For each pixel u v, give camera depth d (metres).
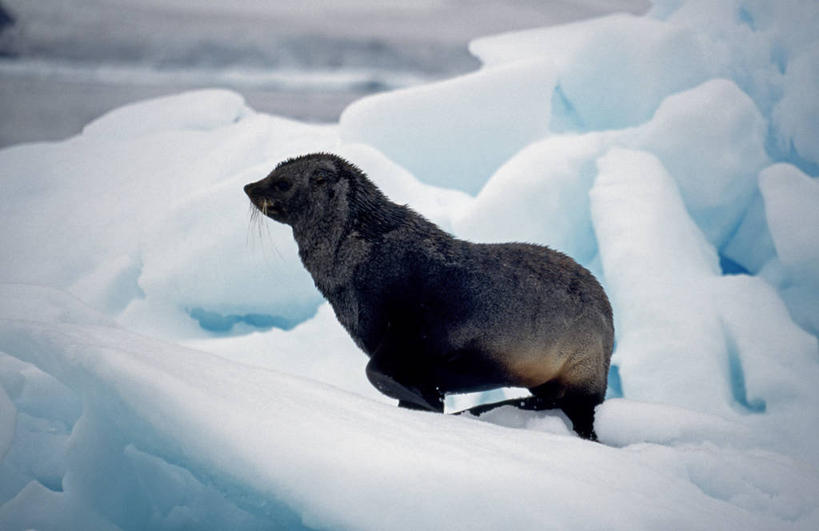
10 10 183.12
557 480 11.75
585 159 30.88
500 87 32.72
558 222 29.70
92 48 172.75
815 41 32.59
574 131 37.22
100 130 38.22
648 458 14.52
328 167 17.91
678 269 27.28
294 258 27.36
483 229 28.84
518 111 32.91
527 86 32.75
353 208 17.70
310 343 26.14
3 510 14.36
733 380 25.36
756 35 34.75
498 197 29.11
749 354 24.78
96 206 31.64
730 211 32.03
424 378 17.02
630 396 24.44
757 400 23.73
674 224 28.77
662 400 23.78
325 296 18.28
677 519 11.43
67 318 19.86
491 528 11.26
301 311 28.53
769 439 20.59
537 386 18.00
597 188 29.86
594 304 17.72
